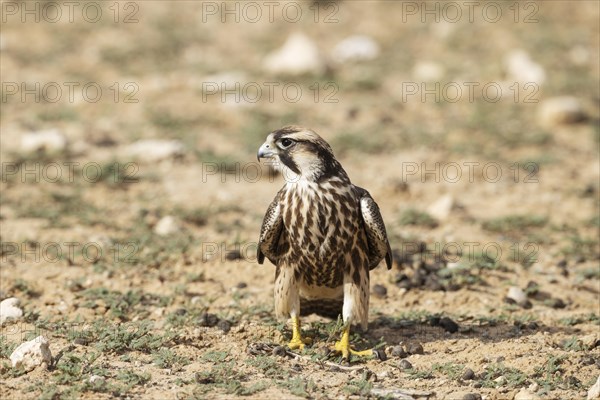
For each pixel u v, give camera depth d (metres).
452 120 22.42
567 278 13.70
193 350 10.25
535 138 20.97
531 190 18.09
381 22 29.67
